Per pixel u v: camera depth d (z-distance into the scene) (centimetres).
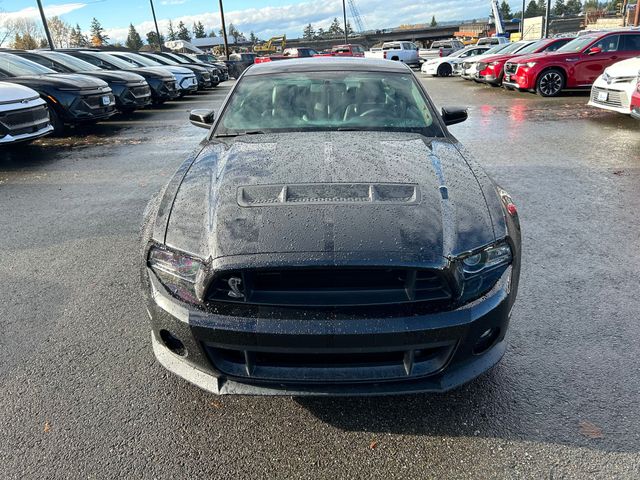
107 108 1022
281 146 276
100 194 574
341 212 204
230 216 207
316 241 191
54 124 956
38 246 423
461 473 192
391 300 189
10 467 198
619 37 1282
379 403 230
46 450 206
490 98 1366
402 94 338
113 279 358
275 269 186
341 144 275
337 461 199
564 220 448
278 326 185
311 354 191
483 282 202
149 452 205
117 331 291
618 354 258
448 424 216
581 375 244
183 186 244
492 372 248
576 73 1299
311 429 216
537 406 225
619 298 313
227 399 235
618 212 464
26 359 266
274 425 218
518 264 221
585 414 219
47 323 301
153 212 238
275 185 226
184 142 892
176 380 247
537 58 1309
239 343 190
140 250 223
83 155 797
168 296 203
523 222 446
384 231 194
